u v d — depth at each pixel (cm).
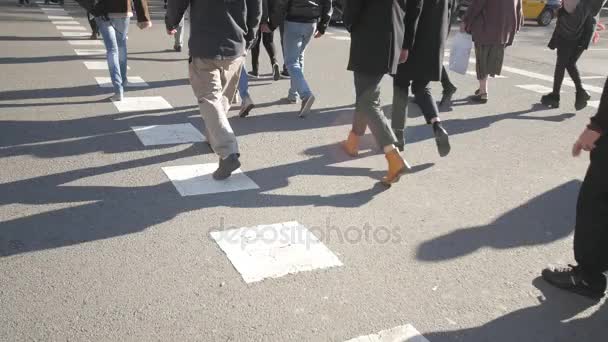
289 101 748
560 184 509
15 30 1277
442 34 506
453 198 466
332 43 1337
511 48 1475
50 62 934
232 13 452
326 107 733
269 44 859
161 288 318
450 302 321
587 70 1194
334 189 469
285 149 562
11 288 312
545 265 367
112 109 673
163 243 367
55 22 1458
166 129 602
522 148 610
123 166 495
